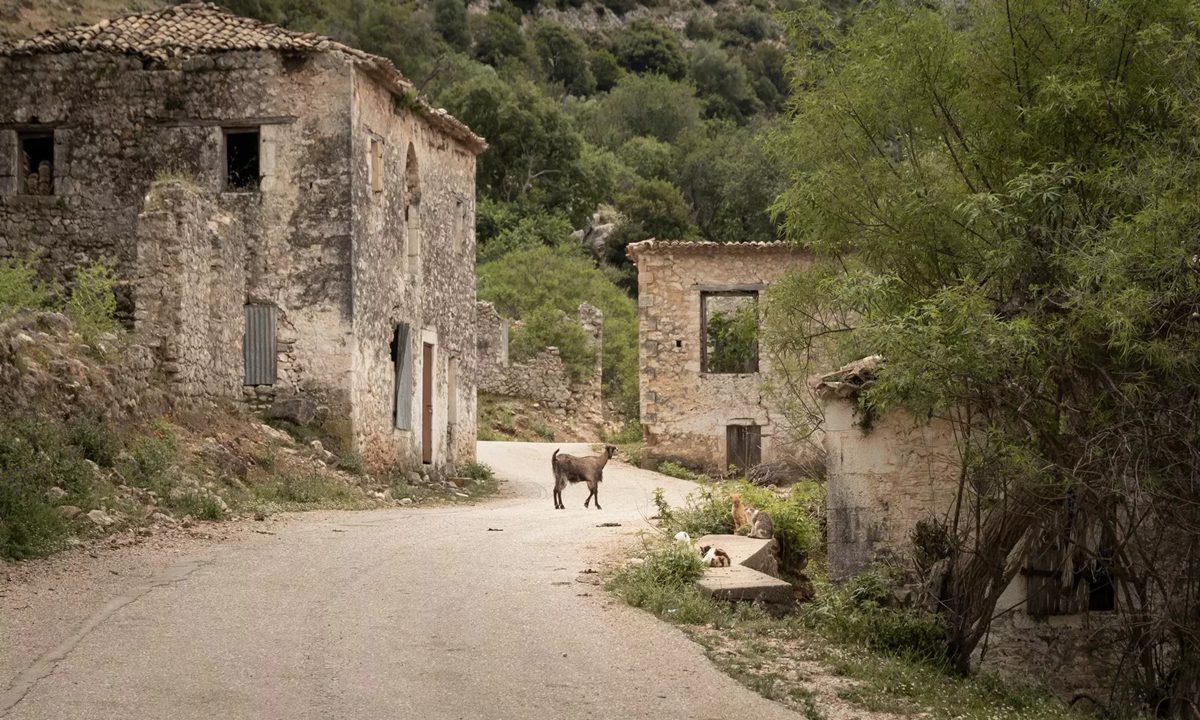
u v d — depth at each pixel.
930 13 12.55
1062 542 13.00
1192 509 11.88
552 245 60.59
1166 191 10.91
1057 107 11.95
